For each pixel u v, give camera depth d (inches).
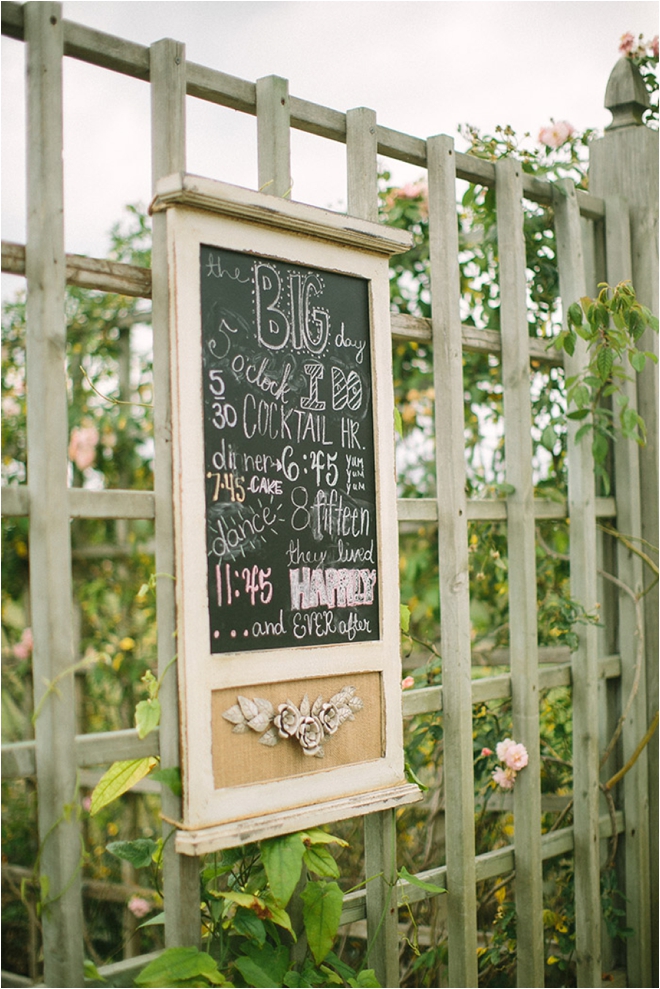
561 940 130.3
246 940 92.7
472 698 114.3
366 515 97.5
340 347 96.0
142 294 85.6
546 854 124.3
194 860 83.4
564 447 137.3
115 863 137.2
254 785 85.2
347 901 99.7
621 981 133.0
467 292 140.8
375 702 97.2
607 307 122.6
